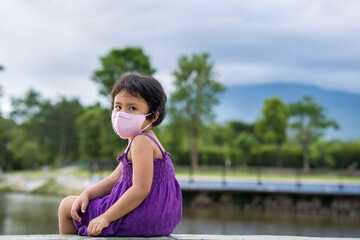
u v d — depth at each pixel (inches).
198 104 1460.4
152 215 81.0
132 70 1497.3
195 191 713.6
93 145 1643.7
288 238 86.0
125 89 85.1
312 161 1483.8
